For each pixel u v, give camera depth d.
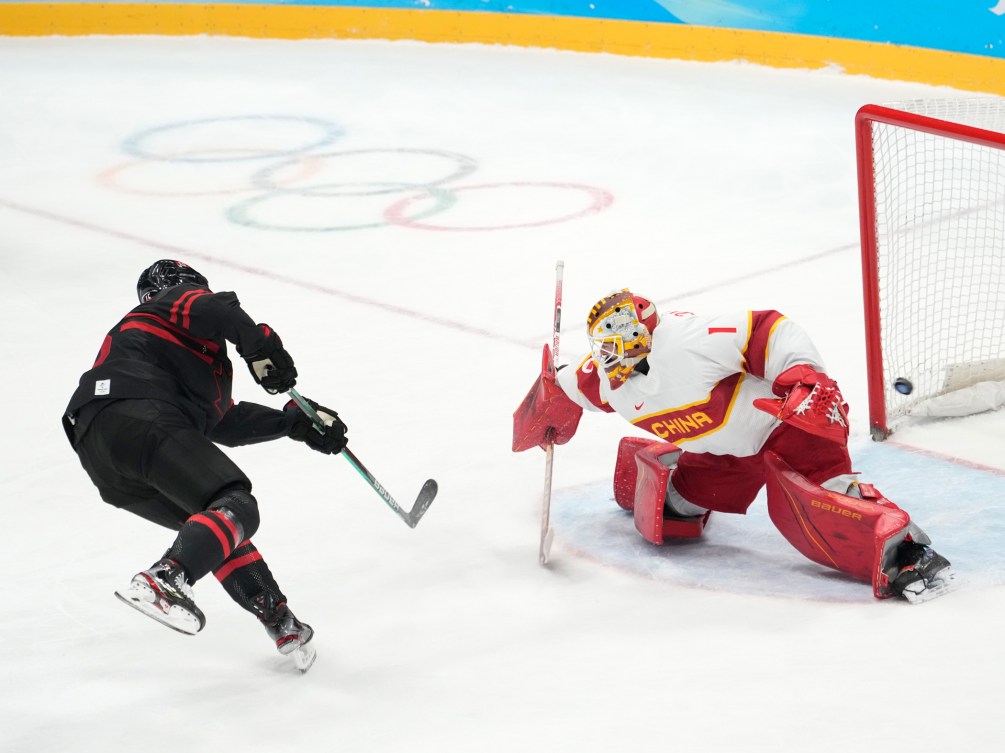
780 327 11.28
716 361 11.44
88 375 10.53
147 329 10.62
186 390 10.66
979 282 21.27
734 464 12.27
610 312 11.44
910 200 27.69
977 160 30.44
